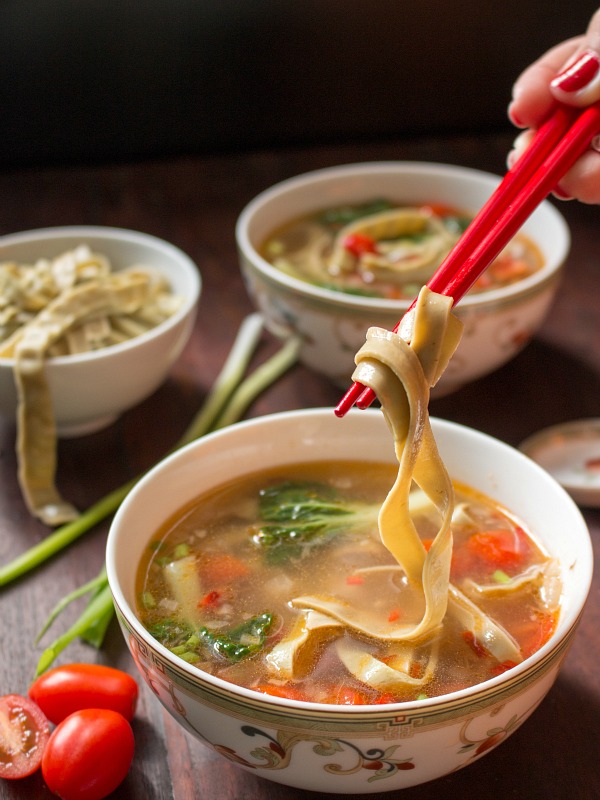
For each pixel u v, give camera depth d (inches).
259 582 19.1
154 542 19.6
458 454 20.5
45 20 36.1
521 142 21.4
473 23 39.6
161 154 40.2
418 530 20.0
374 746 16.3
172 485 19.9
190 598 18.8
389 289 27.7
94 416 25.1
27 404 23.5
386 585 19.0
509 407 26.3
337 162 37.4
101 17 36.5
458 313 24.3
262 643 18.1
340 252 28.4
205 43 38.0
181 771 18.9
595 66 18.7
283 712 16.1
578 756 19.0
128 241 28.1
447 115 41.6
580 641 20.7
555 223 28.1
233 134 40.5
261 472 20.9
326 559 19.5
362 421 20.9
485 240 18.1
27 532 23.4
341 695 17.4
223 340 28.5
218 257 31.5
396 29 39.2
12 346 24.6
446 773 17.4
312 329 25.1
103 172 36.5
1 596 21.9
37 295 25.8
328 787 17.2
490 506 20.3
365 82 40.3
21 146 38.4
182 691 16.7
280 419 20.7
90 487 24.4
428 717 16.1
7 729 19.2
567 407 26.3
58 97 37.8
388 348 16.9
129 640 17.6
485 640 17.9
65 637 20.3
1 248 27.7
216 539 19.8
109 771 18.3
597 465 24.3
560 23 40.0
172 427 26.0
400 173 30.8
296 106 40.3
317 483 20.9
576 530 18.9
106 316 25.7
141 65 37.9
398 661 17.8
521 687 16.5
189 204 34.4
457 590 18.7
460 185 30.5
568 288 30.2
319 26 38.6
